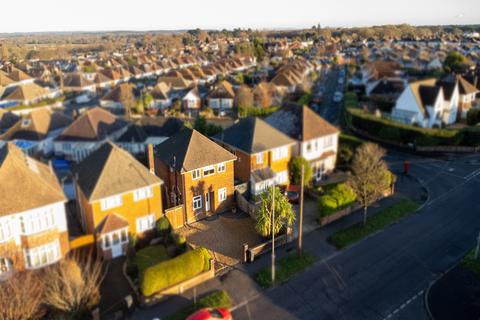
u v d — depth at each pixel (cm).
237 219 4322
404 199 4653
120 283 3262
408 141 6556
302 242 3788
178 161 4231
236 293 3089
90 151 6494
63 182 5459
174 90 11869
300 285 3172
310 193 4794
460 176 5312
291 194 4744
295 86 12081
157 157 4675
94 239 3591
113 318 2841
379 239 3822
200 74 14388
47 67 18125
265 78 13662
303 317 2830
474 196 4694
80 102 12038
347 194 4250
